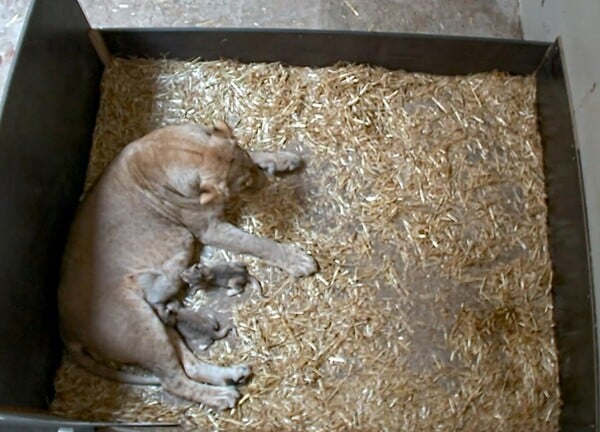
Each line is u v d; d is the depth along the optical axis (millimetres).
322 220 2557
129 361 2287
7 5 2719
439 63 2740
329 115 2707
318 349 2365
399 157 2643
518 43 2631
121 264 2309
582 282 2227
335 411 2281
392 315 2410
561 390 2297
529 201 2570
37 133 2225
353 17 3047
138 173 2307
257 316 2420
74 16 2482
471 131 2680
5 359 1981
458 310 2414
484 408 2279
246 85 2752
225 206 2428
